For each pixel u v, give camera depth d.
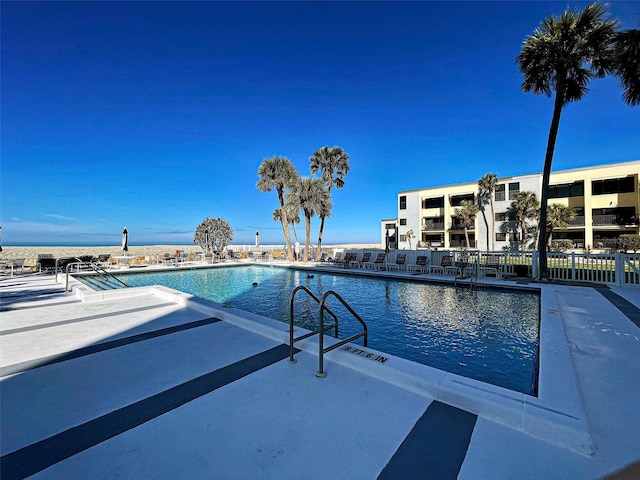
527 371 3.82
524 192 26.83
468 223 29.47
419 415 2.21
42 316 5.27
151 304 6.28
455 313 6.71
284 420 2.14
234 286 11.20
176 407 2.32
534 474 1.63
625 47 8.09
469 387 2.38
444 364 4.05
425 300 8.09
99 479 1.57
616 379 2.87
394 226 38.91
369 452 1.80
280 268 16.88
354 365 3.04
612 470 1.66
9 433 1.98
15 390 2.61
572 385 2.47
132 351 3.57
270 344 3.80
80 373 2.96
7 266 12.49
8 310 5.72
